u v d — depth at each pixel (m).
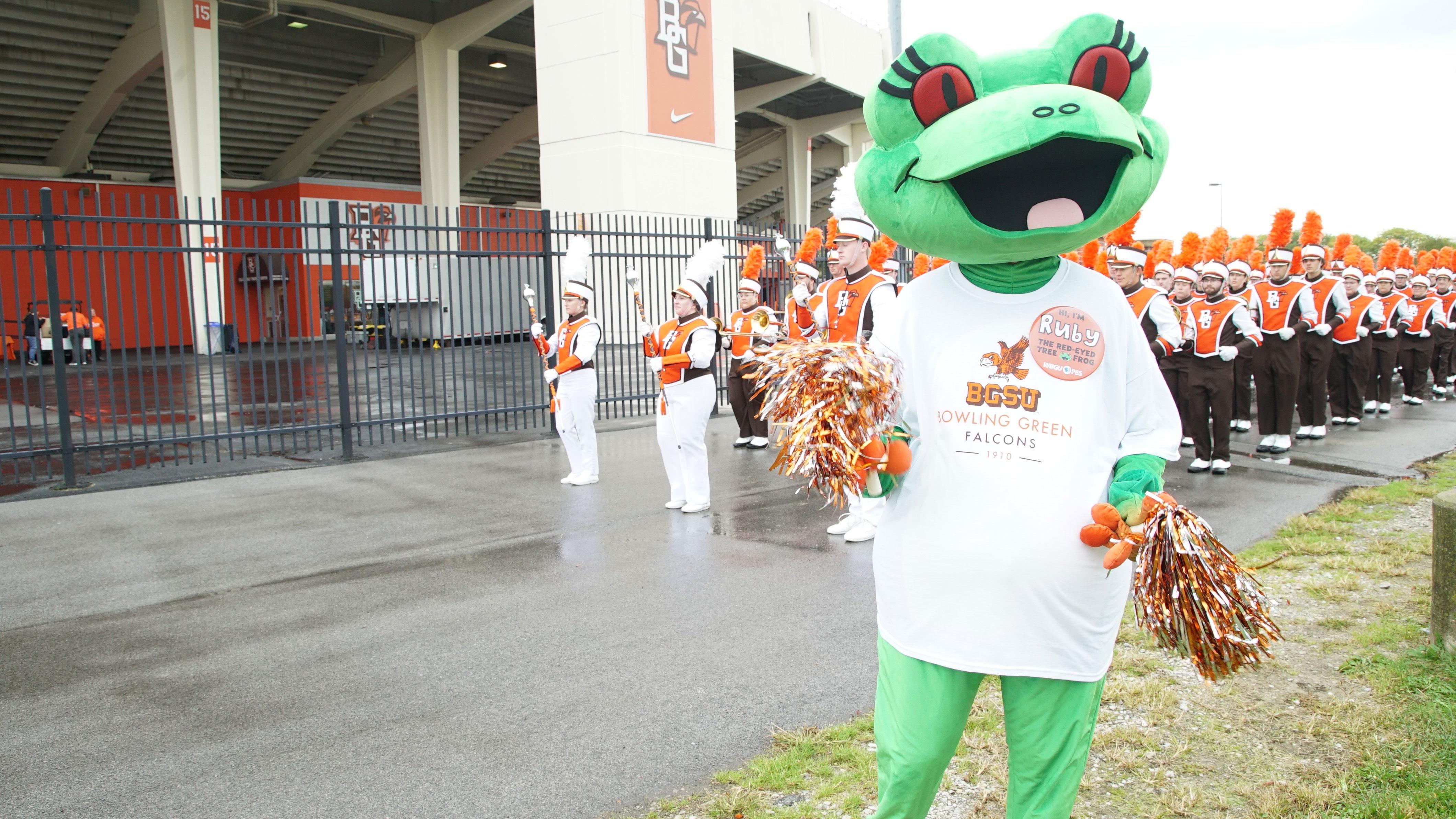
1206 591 2.21
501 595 5.68
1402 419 12.76
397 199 29.17
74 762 3.73
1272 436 10.08
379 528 7.35
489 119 36.94
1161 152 2.38
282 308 26.20
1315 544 6.12
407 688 4.35
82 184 27.42
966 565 2.27
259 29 27.50
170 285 25.20
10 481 9.31
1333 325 10.83
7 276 24.97
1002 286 2.35
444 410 11.70
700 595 5.59
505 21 28.14
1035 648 2.27
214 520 7.68
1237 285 8.89
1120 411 2.33
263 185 28.12
